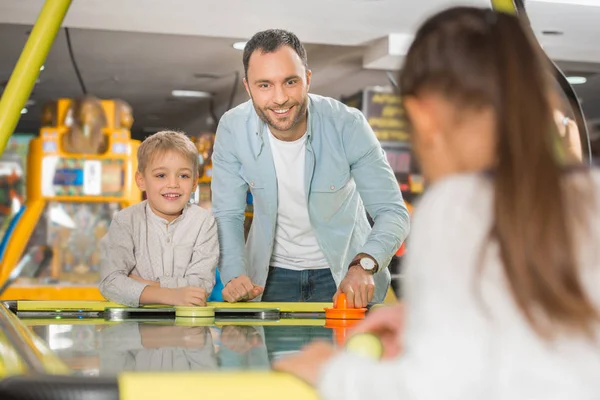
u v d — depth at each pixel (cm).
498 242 56
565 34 571
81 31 576
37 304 162
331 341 102
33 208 561
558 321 55
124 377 55
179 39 602
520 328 55
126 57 660
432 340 55
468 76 60
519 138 58
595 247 57
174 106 885
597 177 60
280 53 186
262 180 211
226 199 216
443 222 57
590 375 55
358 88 759
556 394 54
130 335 110
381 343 72
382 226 200
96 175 565
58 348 91
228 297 180
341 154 209
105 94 819
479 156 62
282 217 220
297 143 207
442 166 64
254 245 222
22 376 54
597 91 772
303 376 58
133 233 195
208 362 78
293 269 224
